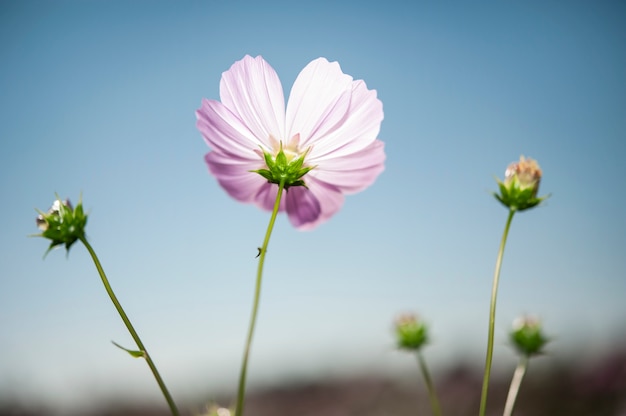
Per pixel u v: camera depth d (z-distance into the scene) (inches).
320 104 11.3
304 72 11.4
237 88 11.1
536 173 11.8
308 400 42.7
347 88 11.3
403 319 16.2
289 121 11.3
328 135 11.4
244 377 10.1
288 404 42.9
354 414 39.6
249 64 11.2
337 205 12.2
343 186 11.9
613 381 35.9
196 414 12.2
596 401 35.5
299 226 12.5
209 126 10.8
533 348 14.1
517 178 11.8
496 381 39.1
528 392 37.3
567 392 36.5
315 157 11.4
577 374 37.5
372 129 11.3
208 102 10.9
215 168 11.7
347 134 11.3
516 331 14.2
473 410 37.0
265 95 11.2
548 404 35.7
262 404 43.6
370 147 11.5
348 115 11.3
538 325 14.2
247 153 11.3
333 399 42.1
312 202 12.3
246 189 12.1
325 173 11.7
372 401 40.1
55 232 11.0
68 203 11.4
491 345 10.4
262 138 11.3
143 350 9.6
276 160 11.0
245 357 10.1
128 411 41.5
